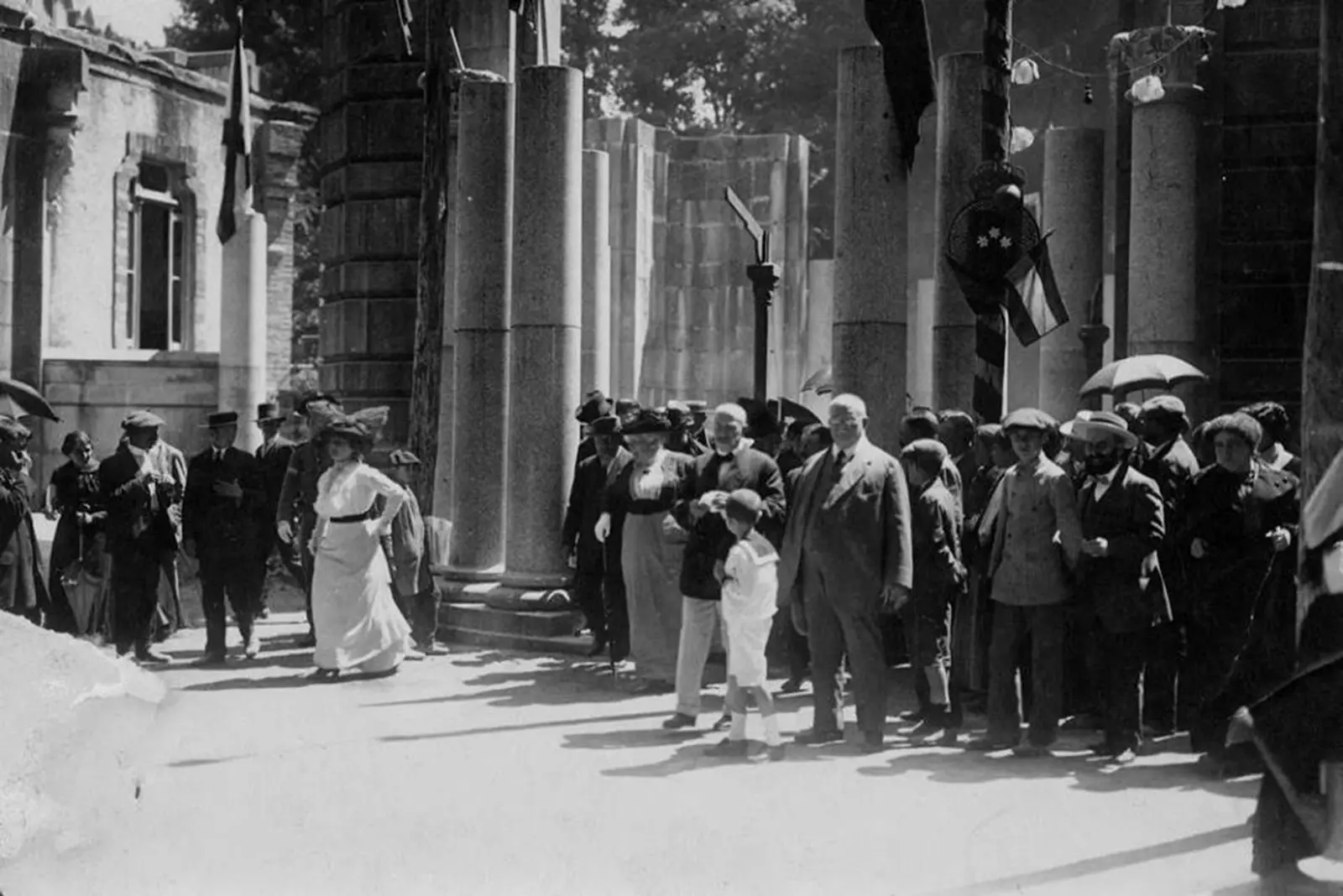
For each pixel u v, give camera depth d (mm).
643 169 30500
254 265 21156
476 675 10734
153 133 25516
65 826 6012
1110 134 20578
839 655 8461
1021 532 8047
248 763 7793
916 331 29469
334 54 16406
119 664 6656
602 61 39781
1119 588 7734
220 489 11273
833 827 6492
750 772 7660
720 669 11008
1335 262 5512
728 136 31703
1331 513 5117
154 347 26391
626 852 6105
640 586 10117
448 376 14047
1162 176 12258
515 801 7004
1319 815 5172
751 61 38094
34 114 22516
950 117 11734
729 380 31641
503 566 12742
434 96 13445
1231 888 5453
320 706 9547
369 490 10711
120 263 24922
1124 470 7875
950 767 7793
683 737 8578
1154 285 12320
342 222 16094
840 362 10750
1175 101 12211
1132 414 9867
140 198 25594
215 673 10875
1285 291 12977
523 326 12000
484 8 14555
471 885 5641
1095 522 7848
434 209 13453
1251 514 7926
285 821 6598
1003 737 8195
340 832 6418
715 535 8672
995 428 9352
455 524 12836
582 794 7172
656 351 31750
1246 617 7898
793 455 11094
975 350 10141
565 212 11914
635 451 10234
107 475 11234
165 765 7648
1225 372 13125
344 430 10664
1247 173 13047
